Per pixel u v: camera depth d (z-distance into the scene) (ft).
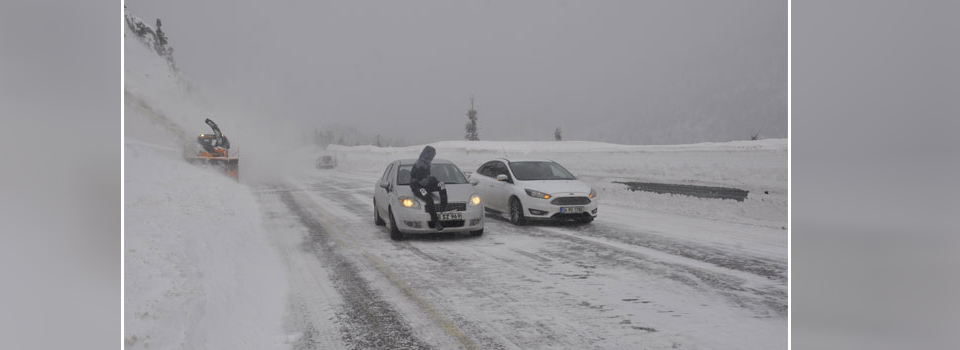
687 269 20.34
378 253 23.98
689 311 15.19
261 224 33.14
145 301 11.27
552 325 14.07
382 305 15.94
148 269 13.53
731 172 38.24
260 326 14.06
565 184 32.78
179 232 18.65
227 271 18.17
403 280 18.97
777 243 25.53
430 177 26.81
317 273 20.06
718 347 12.48
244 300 16.15
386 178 31.27
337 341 13.01
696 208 37.76
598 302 16.14
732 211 35.06
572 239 27.43
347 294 17.13
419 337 13.24
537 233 29.50
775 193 32.65
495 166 37.40
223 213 29.12
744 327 13.79
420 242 26.84
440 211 26.84
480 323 14.26
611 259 22.36
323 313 15.17
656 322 14.25
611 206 43.11
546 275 19.63
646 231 29.76
